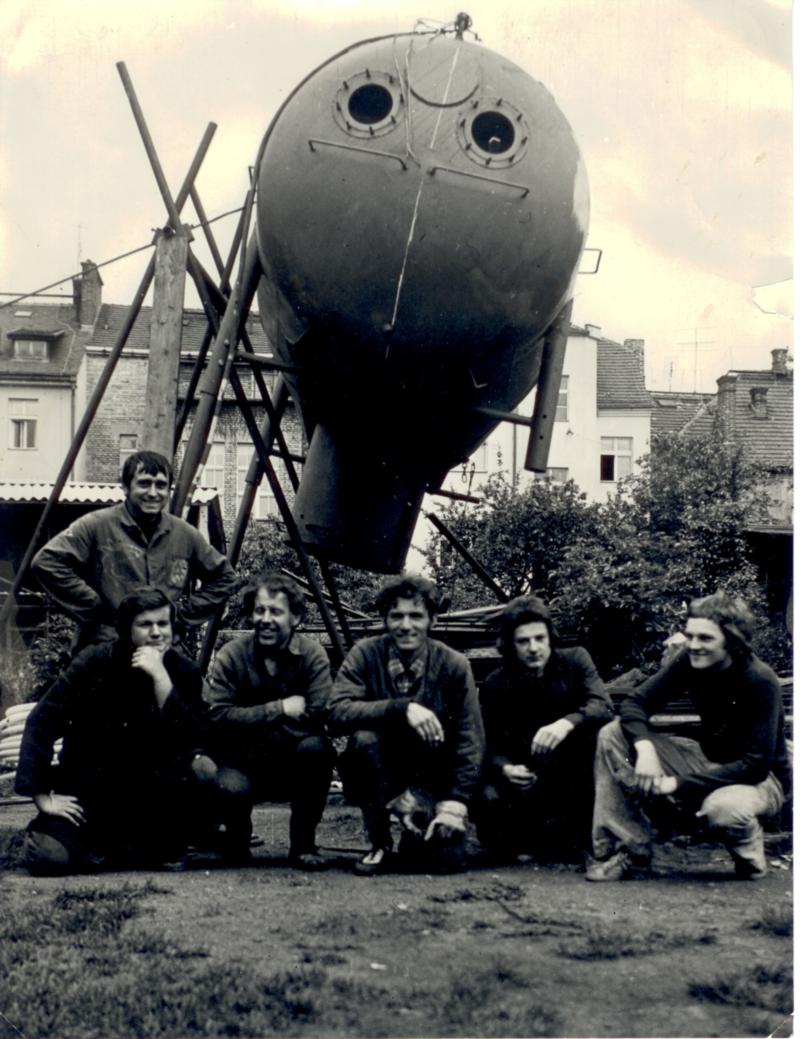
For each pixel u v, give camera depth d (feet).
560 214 23.30
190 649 29.71
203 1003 12.31
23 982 12.98
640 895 16.93
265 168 23.97
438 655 19.07
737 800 17.75
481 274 22.97
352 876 18.35
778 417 52.24
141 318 72.79
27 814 25.96
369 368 23.94
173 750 18.92
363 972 13.33
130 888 17.08
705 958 13.85
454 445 25.98
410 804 18.76
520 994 12.70
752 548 42.83
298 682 19.44
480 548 72.33
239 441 85.46
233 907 16.11
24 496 60.70
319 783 19.12
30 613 57.82
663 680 18.53
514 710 19.49
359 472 26.08
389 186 22.74
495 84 23.29
